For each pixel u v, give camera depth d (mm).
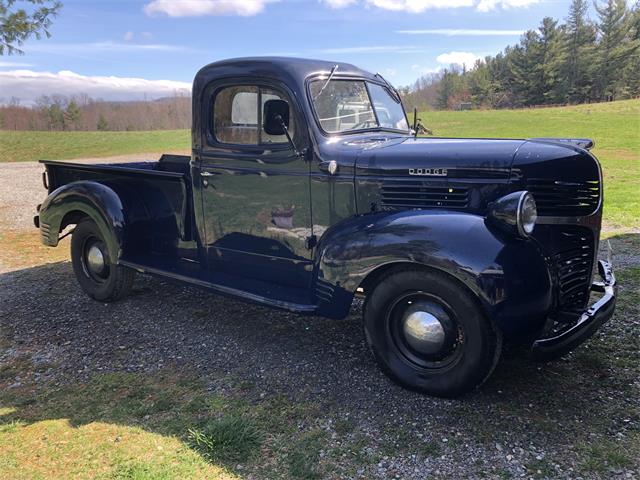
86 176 5035
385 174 3420
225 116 3938
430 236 2926
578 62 64312
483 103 72000
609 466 2508
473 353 2936
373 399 3184
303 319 4449
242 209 3980
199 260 4375
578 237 3291
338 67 3957
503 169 3133
